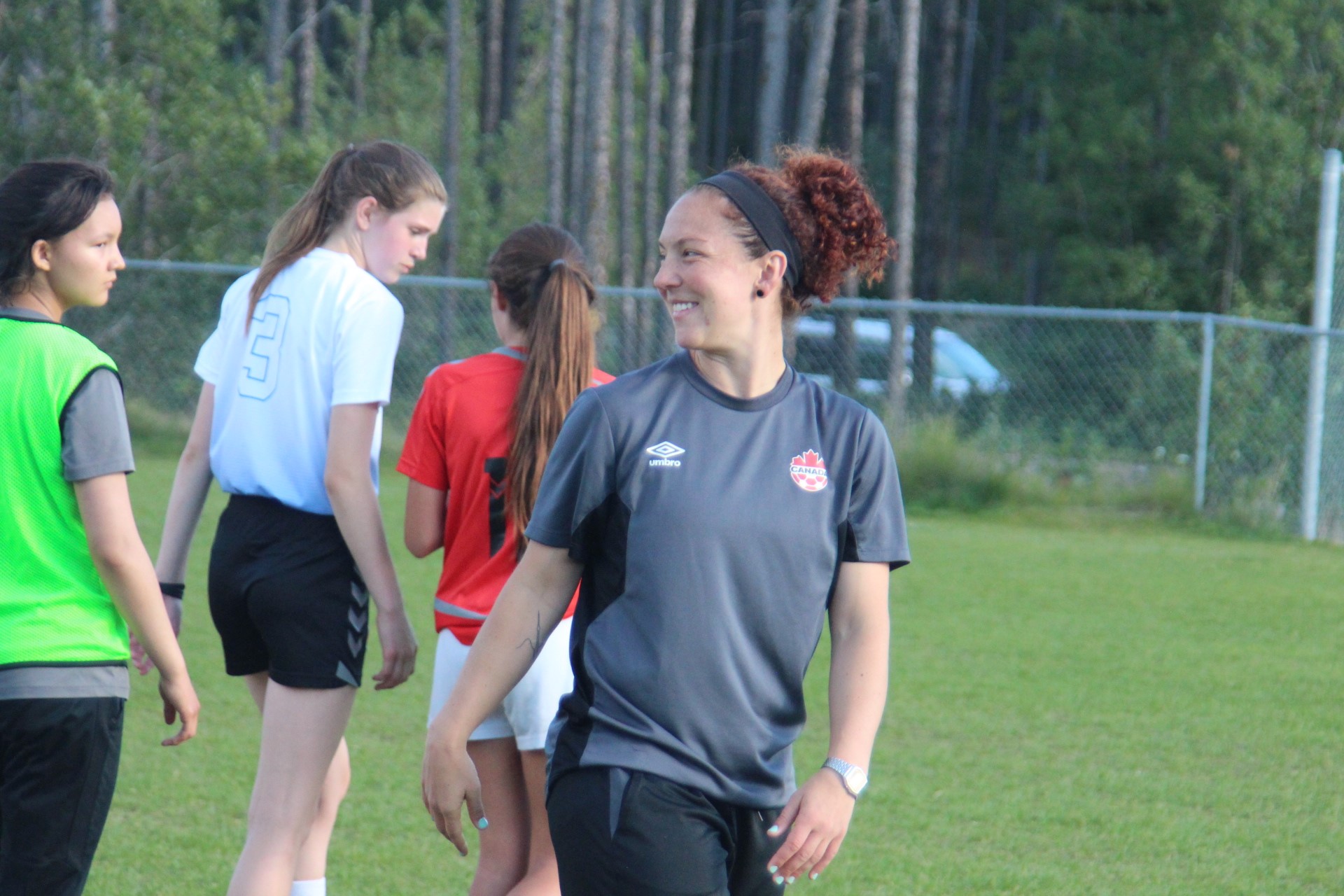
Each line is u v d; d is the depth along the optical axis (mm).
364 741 14234
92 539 6555
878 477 6012
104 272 6891
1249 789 13320
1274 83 61031
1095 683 17344
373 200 8555
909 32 49031
